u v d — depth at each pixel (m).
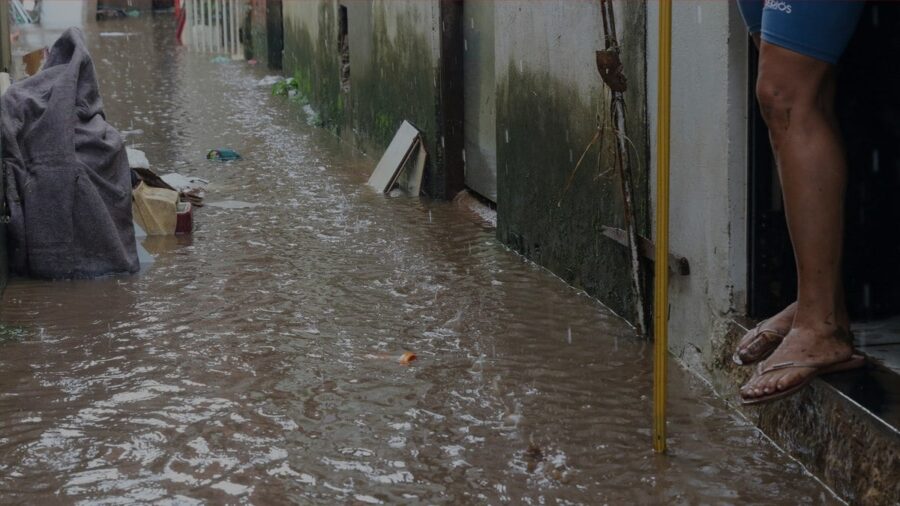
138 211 8.31
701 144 5.18
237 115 14.44
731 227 4.97
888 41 4.78
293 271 7.34
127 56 20.88
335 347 5.88
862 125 4.84
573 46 6.56
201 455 4.62
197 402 5.18
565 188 6.86
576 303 6.55
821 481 4.25
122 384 5.41
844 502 4.07
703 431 4.77
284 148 12.19
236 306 6.60
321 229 8.52
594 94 6.30
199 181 10.15
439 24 9.23
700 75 5.14
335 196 9.73
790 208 4.15
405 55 10.20
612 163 6.13
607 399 5.14
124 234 7.48
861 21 4.75
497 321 6.26
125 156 7.68
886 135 4.85
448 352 5.79
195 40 22.50
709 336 5.22
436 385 5.34
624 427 4.83
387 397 5.21
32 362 5.73
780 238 4.93
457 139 9.47
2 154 7.21
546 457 4.55
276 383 5.39
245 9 20.53
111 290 6.99
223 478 4.41
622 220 6.08
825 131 4.08
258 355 5.78
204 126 13.54
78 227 7.27
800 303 4.25
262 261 7.60
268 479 4.40
